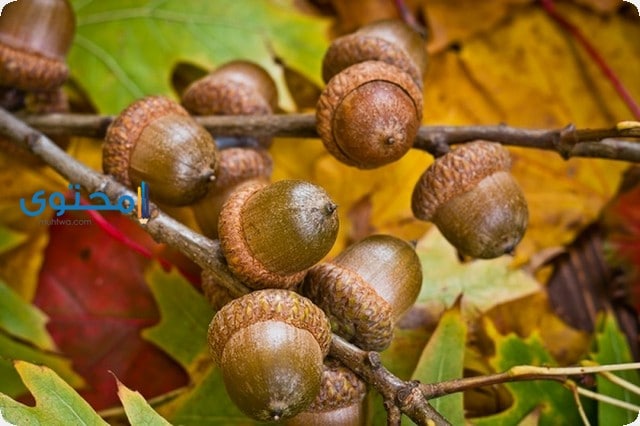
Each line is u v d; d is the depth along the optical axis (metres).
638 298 0.25
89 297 0.25
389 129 0.20
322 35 0.26
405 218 0.25
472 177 0.21
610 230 0.26
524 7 0.27
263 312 0.19
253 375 0.18
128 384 0.24
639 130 0.20
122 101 0.25
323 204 0.19
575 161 0.26
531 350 0.22
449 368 0.21
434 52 0.27
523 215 0.21
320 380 0.19
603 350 0.23
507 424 0.22
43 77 0.23
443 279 0.23
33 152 0.21
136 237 0.25
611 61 0.27
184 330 0.23
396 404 0.19
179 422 0.22
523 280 0.24
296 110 0.25
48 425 0.20
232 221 0.19
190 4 0.26
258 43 0.26
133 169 0.21
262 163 0.22
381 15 0.27
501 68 0.27
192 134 0.21
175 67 0.26
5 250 0.24
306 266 0.19
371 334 0.20
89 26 0.25
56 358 0.24
